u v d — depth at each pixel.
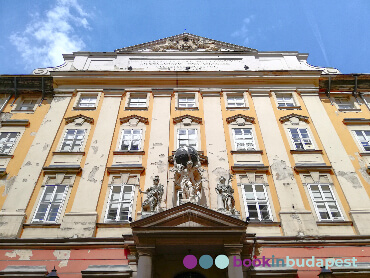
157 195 14.15
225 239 12.53
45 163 17.28
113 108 20.47
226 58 24.25
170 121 19.58
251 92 21.67
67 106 20.53
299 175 16.84
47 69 22.98
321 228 14.83
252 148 18.23
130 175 16.73
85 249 13.95
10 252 13.81
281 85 22.20
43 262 13.55
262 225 14.84
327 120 19.80
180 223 12.71
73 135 18.84
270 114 20.17
